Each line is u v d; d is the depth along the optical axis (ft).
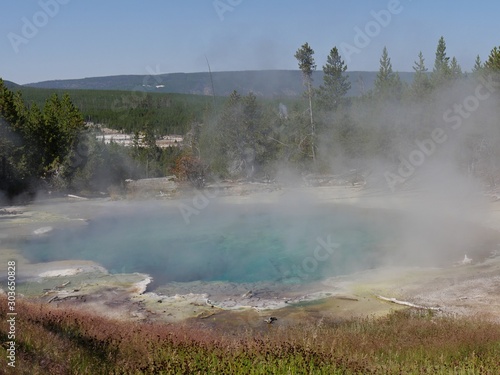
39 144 148.05
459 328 36.91
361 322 41.88
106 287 55.67
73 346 27.84
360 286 54.65
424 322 39.75
